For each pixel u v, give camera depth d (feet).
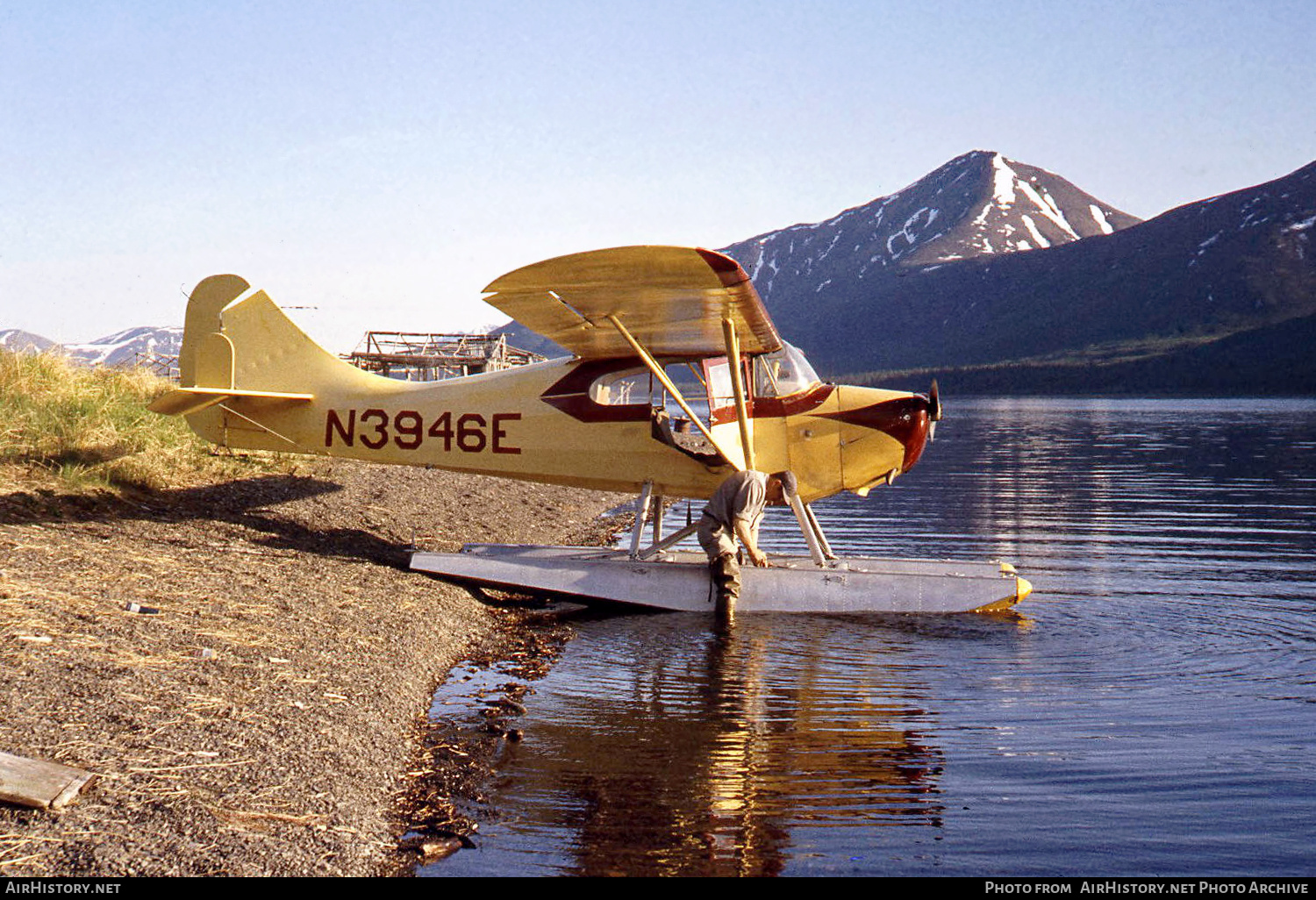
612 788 13.12
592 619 23.82
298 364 27.89
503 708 16.37
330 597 20.94
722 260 18.37
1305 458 89.86
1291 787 13.41
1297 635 22.30
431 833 11.61
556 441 26.61
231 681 14.76
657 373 24.02
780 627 22.98
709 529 24.63
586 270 19.02
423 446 27.25
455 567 25.20
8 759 10.84
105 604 17.37
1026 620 23.81
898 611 24.62
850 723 15.88
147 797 10.84
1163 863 11.21
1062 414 217.15
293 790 11.80
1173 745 14.98
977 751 14.65
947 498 57.93
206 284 28.12
